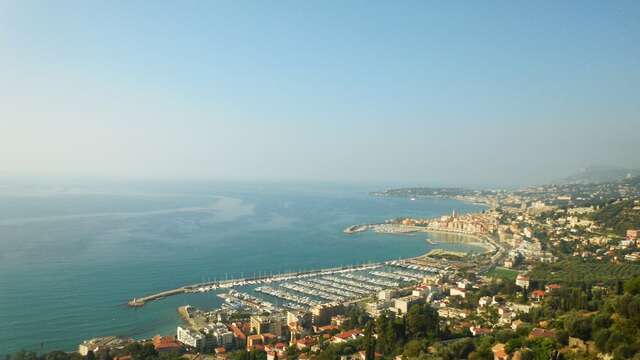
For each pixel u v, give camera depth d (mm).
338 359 188250
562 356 139750
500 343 170500
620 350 130625
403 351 188875
